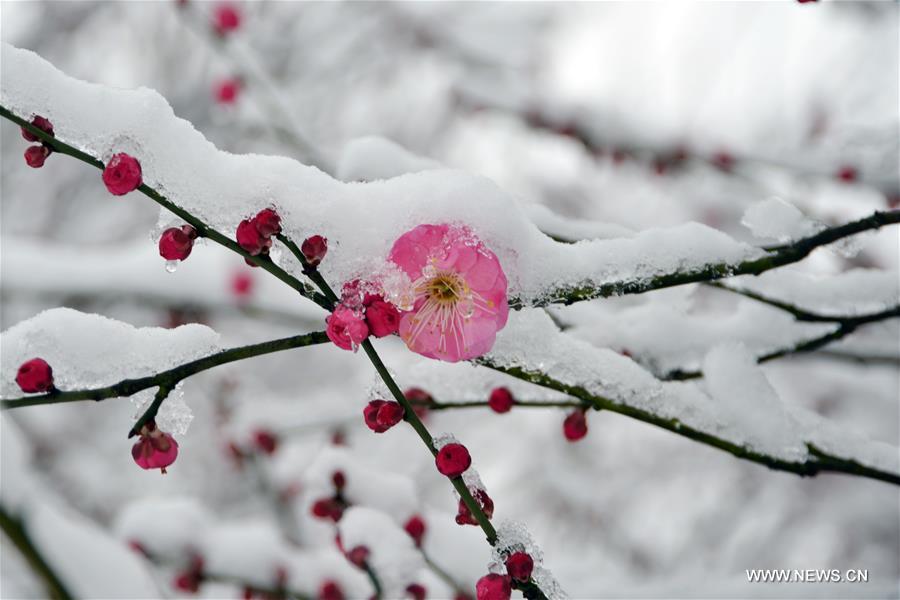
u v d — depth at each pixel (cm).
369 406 126
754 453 162
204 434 496
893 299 196
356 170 190
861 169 325
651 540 537
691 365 193
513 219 131
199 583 255
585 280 137
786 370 448
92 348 134
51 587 161
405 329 121
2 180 486
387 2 505
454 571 235
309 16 512
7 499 161
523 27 514
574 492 523
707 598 245
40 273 307
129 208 505
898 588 229
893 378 396
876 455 176
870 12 383
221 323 477
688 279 146
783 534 491
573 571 316
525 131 470
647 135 396
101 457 505
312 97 520
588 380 157
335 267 126
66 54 493
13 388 130
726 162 371
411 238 120
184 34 488
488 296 120
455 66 512
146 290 313
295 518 340
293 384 523
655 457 548
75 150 127
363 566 213
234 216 128
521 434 549
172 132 128
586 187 509
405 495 236
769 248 157
